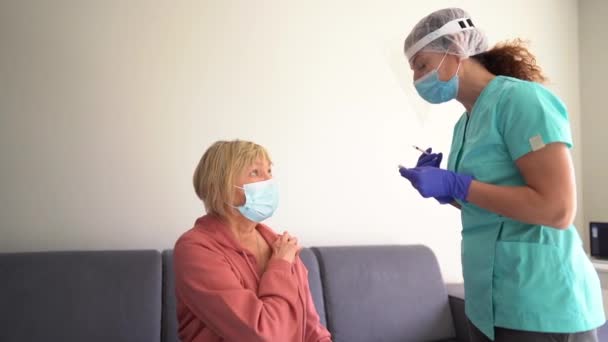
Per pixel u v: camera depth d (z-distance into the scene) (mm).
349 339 2053
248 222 1301
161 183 2025
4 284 1539
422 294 2326
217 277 1102
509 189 1036
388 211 2613
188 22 2129
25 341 1504
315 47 2443
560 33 3369
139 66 2018
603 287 2568
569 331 1031
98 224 1911
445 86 1257
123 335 1630
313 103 2416
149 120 2021
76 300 1604
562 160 999
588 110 3359
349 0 2562
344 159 2492
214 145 1291
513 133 1077
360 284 2172
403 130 2695
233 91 2207
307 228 2359
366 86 2588
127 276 1706
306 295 1313
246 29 2262
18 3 1843
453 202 1362
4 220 1778
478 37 1228
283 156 2316
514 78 1182
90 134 1920
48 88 1868
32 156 1831
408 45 1319
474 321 1196
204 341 1108
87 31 1939
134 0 2029
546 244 1079
